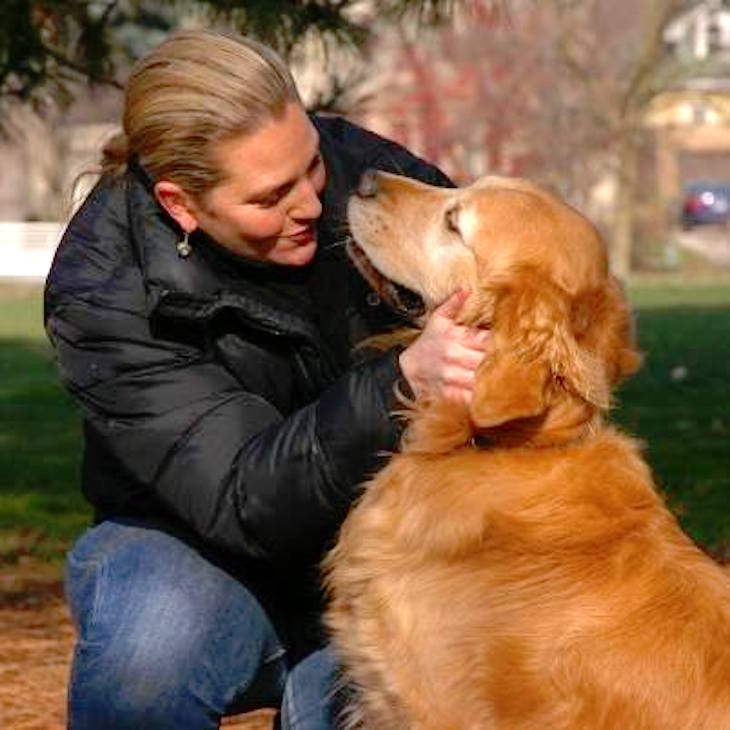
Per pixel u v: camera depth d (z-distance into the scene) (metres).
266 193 6.64
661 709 6.18
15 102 16.17
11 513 19.25
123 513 7.23
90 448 7.23
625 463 6.89
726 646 6.25
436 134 66.25
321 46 15.05
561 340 6.72
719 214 86.75
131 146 6.82
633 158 70.12
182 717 6.96
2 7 15.05
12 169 92.81
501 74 66.44
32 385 34.41
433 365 6.66
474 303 6.91
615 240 74.06
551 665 6.39
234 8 13.97
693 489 19.97
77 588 7.13
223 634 6.98
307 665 7.21
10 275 68.19
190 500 6.76
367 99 15.04
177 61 6.68
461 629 6.61
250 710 7.54
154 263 6.81
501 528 6.69
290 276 7.08
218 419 6.78
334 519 6.77
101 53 15.60
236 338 6.99
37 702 11.21
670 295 59.28
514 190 7.13
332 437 6.58
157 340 6.86
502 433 6.88
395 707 6.88
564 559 6.59
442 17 15.30
